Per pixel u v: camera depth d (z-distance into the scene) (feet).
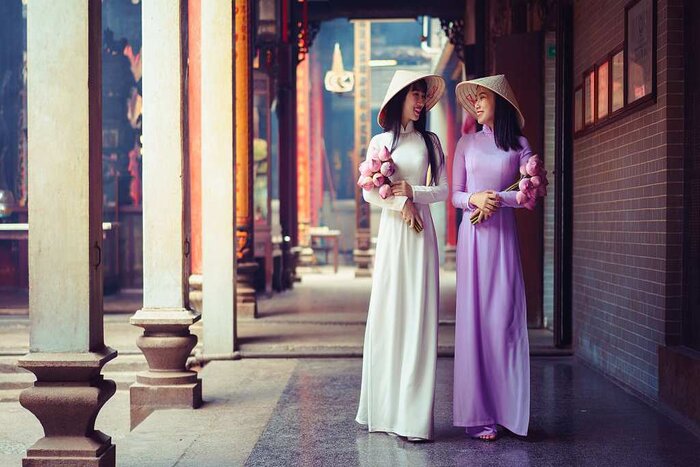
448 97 70.90
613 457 12.70
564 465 12.30
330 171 87.45
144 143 16.78
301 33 50.55
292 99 52.19
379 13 48.88
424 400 13.61
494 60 30.89
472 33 42.55
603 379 19.29
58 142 10.75
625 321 18.06
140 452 13.26
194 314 17.19
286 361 22.31
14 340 25.14
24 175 41.78
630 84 17.54
